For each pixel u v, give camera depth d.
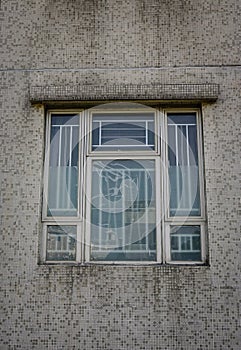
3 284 5.11
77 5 5.83
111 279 5.07
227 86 5.52
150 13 5.79
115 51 5.67
